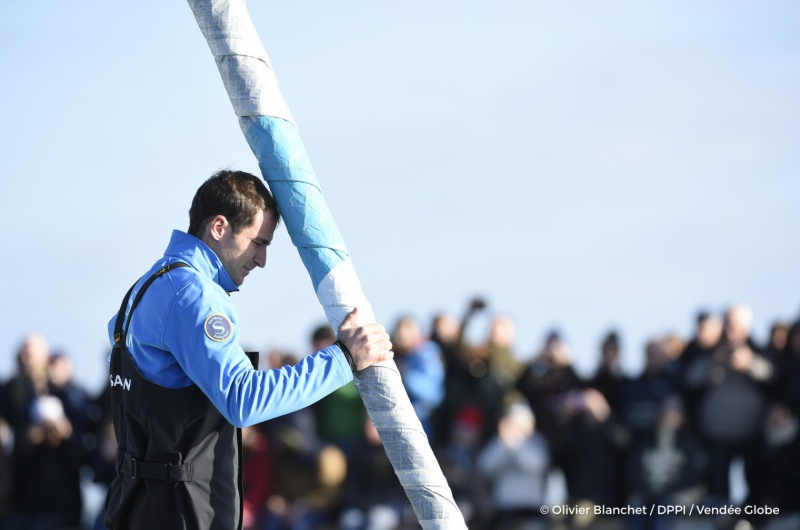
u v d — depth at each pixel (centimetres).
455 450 2011
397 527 2008
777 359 1930
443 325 2144
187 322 759
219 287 787
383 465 2033
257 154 817
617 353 2034
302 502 2017
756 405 1900
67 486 2211
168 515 773
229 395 738
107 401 2219
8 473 2216
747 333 1945
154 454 777
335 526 2014
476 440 2019
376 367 805
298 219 813
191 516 770
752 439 1895
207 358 746
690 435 1927
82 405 2248
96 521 2178
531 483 1977
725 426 1905
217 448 787
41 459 2209
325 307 817
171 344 762
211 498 779
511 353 2095
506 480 1981
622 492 1950
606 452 1956
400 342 2033
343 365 778
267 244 815
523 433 2005
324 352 779
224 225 795
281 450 2041
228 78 816
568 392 2019
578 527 1939
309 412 2078
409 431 809
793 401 1888
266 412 741
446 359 2080
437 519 809
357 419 2059
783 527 1855
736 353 1920
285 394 746
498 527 1967
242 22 820
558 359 2064
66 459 2212
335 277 815
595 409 1977
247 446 2048
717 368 1925
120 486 805
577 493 1958
